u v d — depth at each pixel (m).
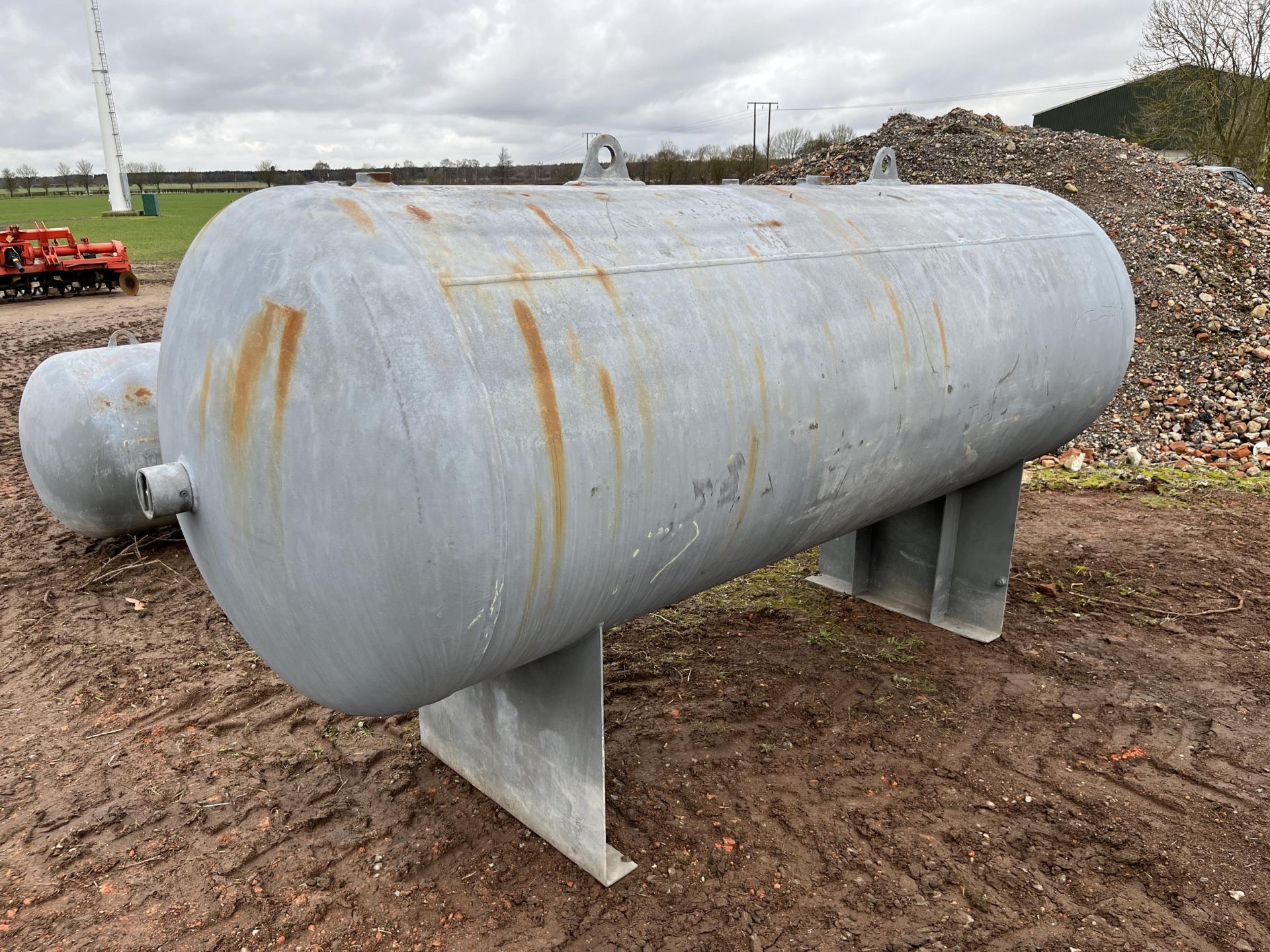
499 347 1.53
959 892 2.22
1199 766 2.74
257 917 2.18
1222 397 6.63
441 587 1.52
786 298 2.06
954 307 2.46
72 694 3.29
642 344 1.74
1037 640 3.59
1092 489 5.55
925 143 11.07
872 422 2.25
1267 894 2.20
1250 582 4.13
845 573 4.06
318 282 1.48
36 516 5.23
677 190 2.23
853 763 2.77
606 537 1.73
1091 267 2.99
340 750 2.89
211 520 1.72
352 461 1.46
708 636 3.65
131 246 24.80
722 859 2.34
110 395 4.39
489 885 2.27
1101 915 2.13
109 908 2.22
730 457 1.92
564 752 2.25
